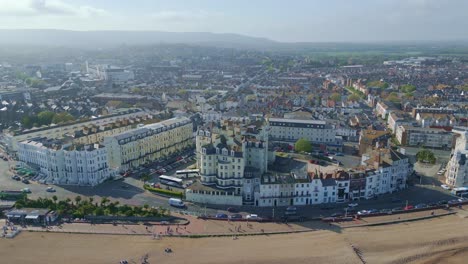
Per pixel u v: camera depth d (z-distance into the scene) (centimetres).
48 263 19512
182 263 19500
